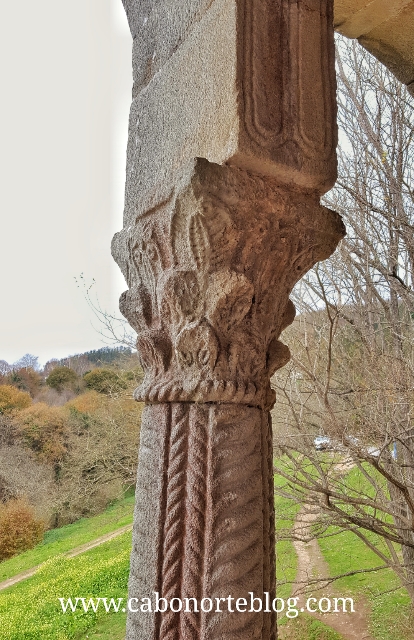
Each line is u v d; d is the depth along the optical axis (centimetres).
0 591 866
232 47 148
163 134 184
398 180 429
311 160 156
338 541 817
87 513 1049
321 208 165
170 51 190
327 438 415
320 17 170
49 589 804
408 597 624
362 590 662
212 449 146
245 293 151
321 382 398
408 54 261
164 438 156
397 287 448
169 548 145
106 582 807
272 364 167
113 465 750
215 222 144
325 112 163
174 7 190
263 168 149
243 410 153
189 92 170
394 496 444
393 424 379
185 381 154
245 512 144
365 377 421
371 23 251
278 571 703
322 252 170
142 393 166
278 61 157
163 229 165
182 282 157
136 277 185
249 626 137
